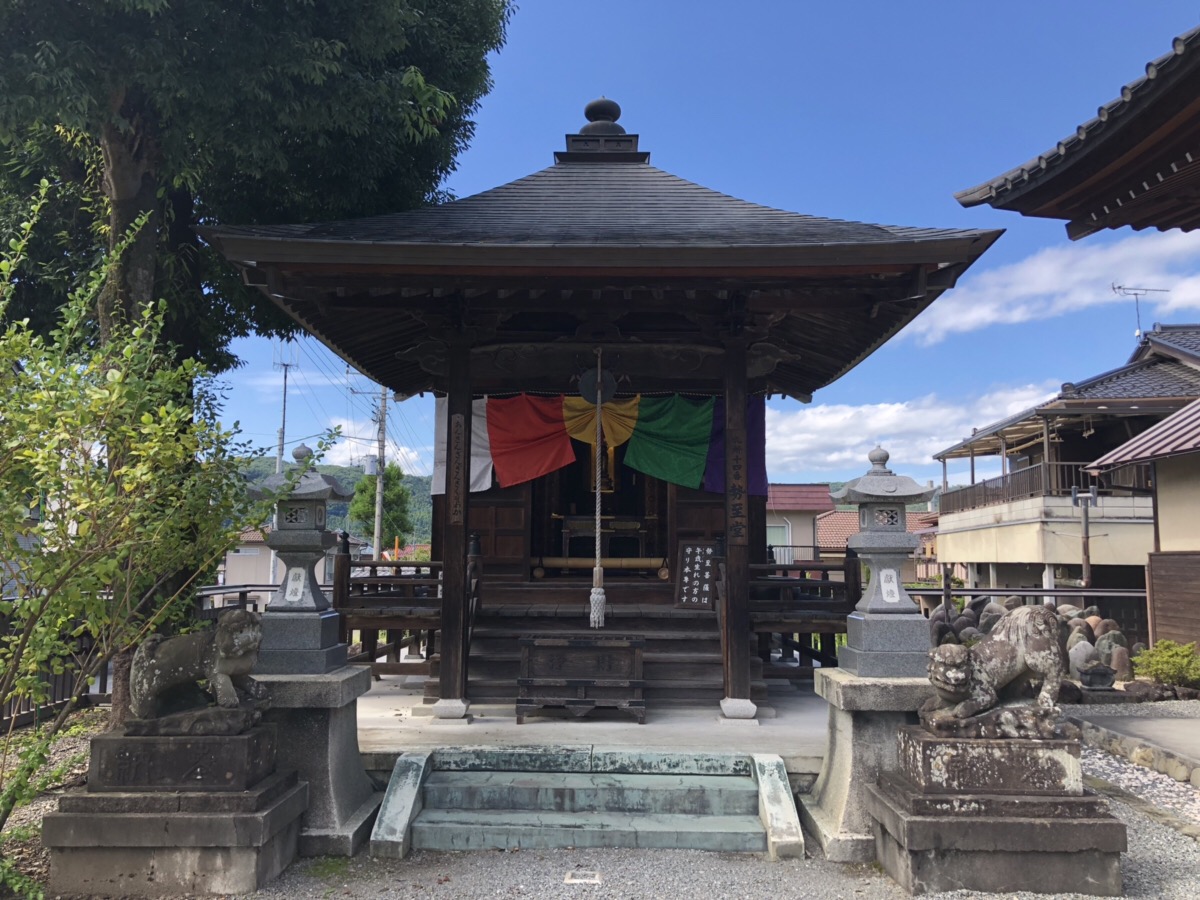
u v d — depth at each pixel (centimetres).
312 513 570
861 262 616
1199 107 491
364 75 845
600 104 985
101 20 647
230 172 945
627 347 812
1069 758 462
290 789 505
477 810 562
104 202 863
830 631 800
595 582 739
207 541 537
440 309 739
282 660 541
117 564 463
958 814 452
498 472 875
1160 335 2491
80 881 453
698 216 755
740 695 727
